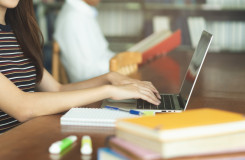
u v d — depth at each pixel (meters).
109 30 4.18
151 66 2.45
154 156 0.61
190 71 1.40
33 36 1.54
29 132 1.02
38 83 1.59
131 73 2.17
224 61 2.72
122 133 0.69
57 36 2.93
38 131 1.03
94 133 1.00
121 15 4.14
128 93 1.25
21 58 1.50
